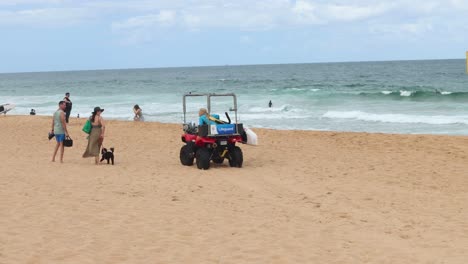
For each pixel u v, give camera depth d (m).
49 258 6.29
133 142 19.08
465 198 9.80
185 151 13.57
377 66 173.25
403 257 6.41
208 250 6.65
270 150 16.67
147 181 11.41
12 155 15.72
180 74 170.12
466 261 6.25
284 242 7.00
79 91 76.62
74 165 13.72
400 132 25.77
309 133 21.22
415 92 43.84
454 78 85.12
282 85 75.62
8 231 7.41
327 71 144.62
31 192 10.06
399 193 10.24
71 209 8.74
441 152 15.67
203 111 13.06
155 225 7.82
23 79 171.50
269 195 10.05
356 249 6.72
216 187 10.79
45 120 28.20
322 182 11.35
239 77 121.25
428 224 7.96
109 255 6.43
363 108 37.56
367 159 14.63
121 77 154.62
